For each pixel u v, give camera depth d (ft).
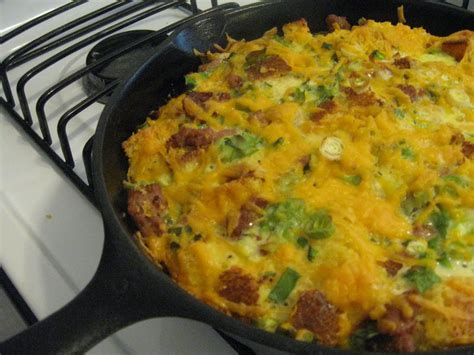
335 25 1.55
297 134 1.19
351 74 1.36
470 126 1.25
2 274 1.22
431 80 1.34
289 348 0.80
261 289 0.99
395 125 1.22
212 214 1.10
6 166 1.44
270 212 1.08
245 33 1.58
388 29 1.49
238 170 1.15
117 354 1.06
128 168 1.24
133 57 1.66
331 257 0.98
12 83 1.70
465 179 1.12
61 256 1.22
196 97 1.33
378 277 0.96
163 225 1.11
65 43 1.73
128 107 1.28
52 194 1.36
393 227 1.03
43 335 0.84
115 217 0.96
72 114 1.38
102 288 0.88
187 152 1.21
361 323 0.94
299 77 1.38
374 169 1.12
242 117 1.26
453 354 0.79
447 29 1.54
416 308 0.92
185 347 1.06
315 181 1.11
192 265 1.03
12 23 1.95
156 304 0.86
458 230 1.05
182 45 1.41
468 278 0.98
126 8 1.89
